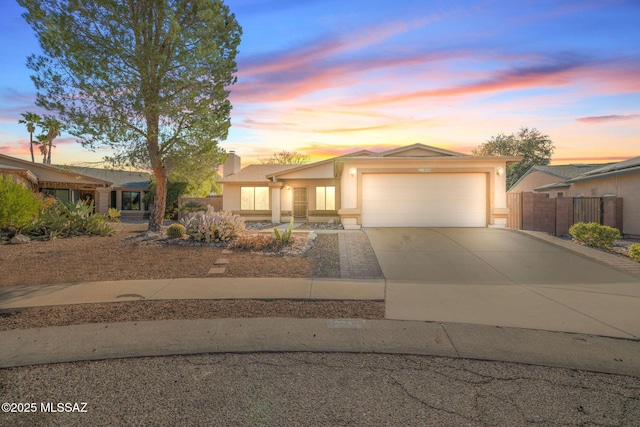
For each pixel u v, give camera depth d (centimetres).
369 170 1633
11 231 1377
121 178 3406
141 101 1457
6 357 452
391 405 348
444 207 1642
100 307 651
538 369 424
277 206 2331
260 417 328
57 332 534
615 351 473
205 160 1672
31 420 323
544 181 3038
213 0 1545
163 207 1670
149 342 500
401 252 1140
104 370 420
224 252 1153
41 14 1324
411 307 660
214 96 1568
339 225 2070
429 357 456
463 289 783
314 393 370
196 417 328
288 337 519
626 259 1084
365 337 520
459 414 333
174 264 999
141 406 345
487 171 1617
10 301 682
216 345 490
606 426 315
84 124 1413
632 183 1767
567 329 550
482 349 479
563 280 863
